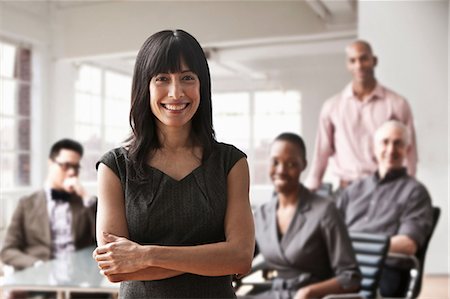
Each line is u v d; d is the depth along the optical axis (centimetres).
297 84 433
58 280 228
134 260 101
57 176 284
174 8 368
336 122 390
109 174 110
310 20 380
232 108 443
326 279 209
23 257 272
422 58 388
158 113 108
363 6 386
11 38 397
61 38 401
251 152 435
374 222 296
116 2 373
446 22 383
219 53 403
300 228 208
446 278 397
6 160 411
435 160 391
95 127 412
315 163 396
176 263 101
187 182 108
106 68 400
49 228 281
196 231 106
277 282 210
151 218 106
